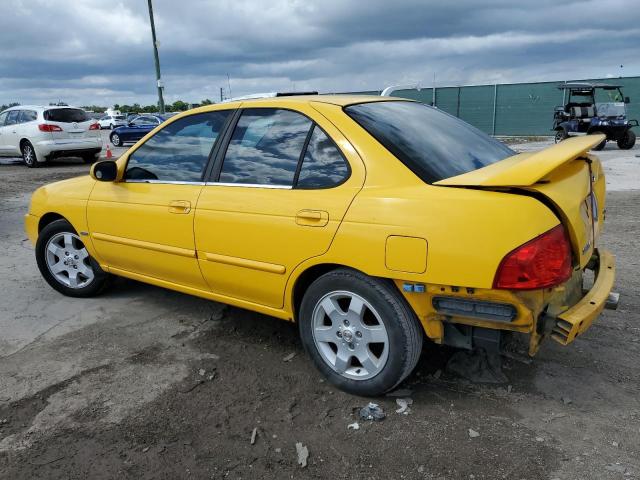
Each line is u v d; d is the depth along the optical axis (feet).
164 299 15.70
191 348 12.60
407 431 9.29
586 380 10.69
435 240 8.66
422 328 9.73
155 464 8.68
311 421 9.70
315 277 10.75
